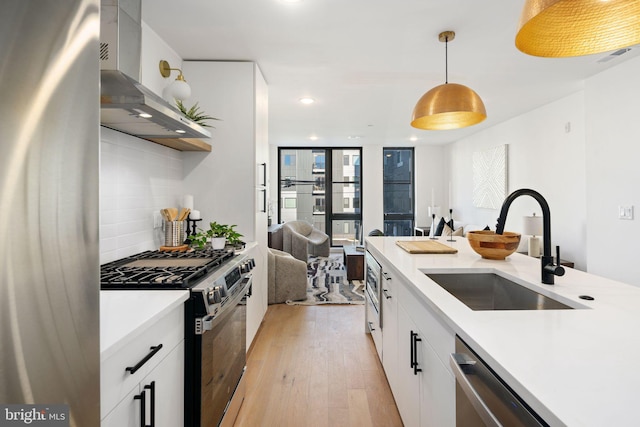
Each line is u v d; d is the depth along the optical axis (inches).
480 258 78.2
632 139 114.0
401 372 70.5
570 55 41.7
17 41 19.1
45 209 21.0
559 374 25.4
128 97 56.3
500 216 63.8
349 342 116.2
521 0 80.7
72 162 23.2
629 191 115.0
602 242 124.8
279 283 161.9
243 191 113.6
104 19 54.2
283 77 130.3
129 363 37.2
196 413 52.8
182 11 84.7
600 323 36.6
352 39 99.6
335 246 316.5
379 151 304.7
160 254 83.4
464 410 37.3
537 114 176.7
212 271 66.6
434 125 97.0
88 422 24.5
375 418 75.3
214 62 113.6
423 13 86.0
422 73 126.6
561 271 51.9
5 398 18.7
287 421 74.4
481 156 233.0
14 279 19.0
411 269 65.7
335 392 85.7
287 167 316.2
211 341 57.4
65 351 22.5
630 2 38.3
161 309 43.2
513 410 25.9
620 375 25.3
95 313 25.3
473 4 82.1
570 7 39.0
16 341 19.2
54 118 21.6
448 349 42.8
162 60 99.9
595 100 127.9
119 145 77.9
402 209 317.1
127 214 81.4
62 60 22.1
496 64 118.5
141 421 39.4
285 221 316.5
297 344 114.5
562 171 159.3
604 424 19.4
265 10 84.4
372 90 147.3
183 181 113.2
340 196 316.5
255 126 114.6
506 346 30.6
